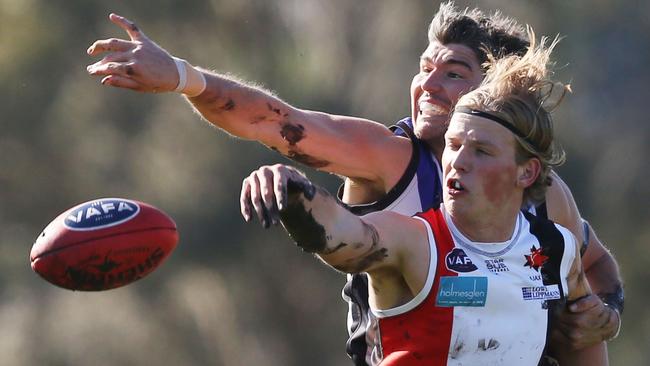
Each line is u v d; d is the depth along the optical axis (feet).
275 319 216.74
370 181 64.90
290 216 49.96
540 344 56.54
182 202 206.49
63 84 217.36
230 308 215.10
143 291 216.54
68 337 217.77
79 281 53.88
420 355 54.34
